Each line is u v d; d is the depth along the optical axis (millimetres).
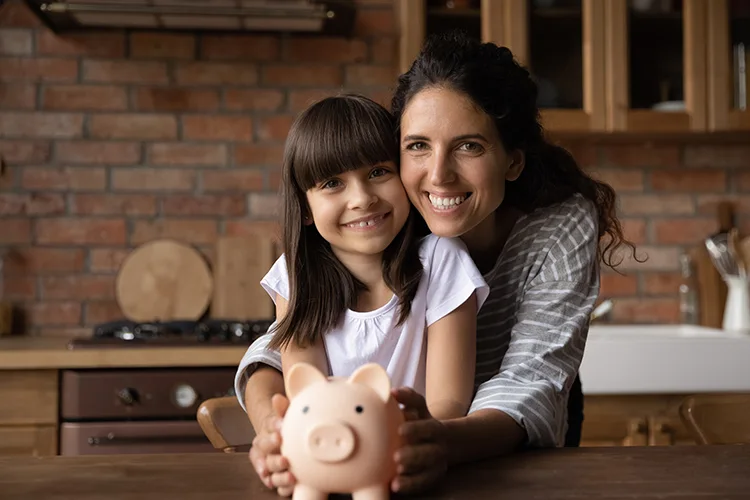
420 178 1069
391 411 771
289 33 2809
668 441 2268
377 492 757
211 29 2678
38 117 2736
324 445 734
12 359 2164
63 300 2742
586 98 2639
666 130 2646
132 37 2762
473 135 1053
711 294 2885
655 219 2922
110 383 2193
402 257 1137
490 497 790
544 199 1255
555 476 872
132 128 2768
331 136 1069
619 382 2250
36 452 2184
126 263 2742
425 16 2613
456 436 888
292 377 784
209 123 2793
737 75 2682
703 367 2273
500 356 1243
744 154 2938
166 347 2227
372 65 2830
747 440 1347
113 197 2764
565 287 1175
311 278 1132
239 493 809
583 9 2648
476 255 1300
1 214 2725
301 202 1133
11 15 2725
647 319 2908
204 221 2797
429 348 1122
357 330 1129
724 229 2906
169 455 986
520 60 2611
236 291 2771
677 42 2691
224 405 1284
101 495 799
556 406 1059
